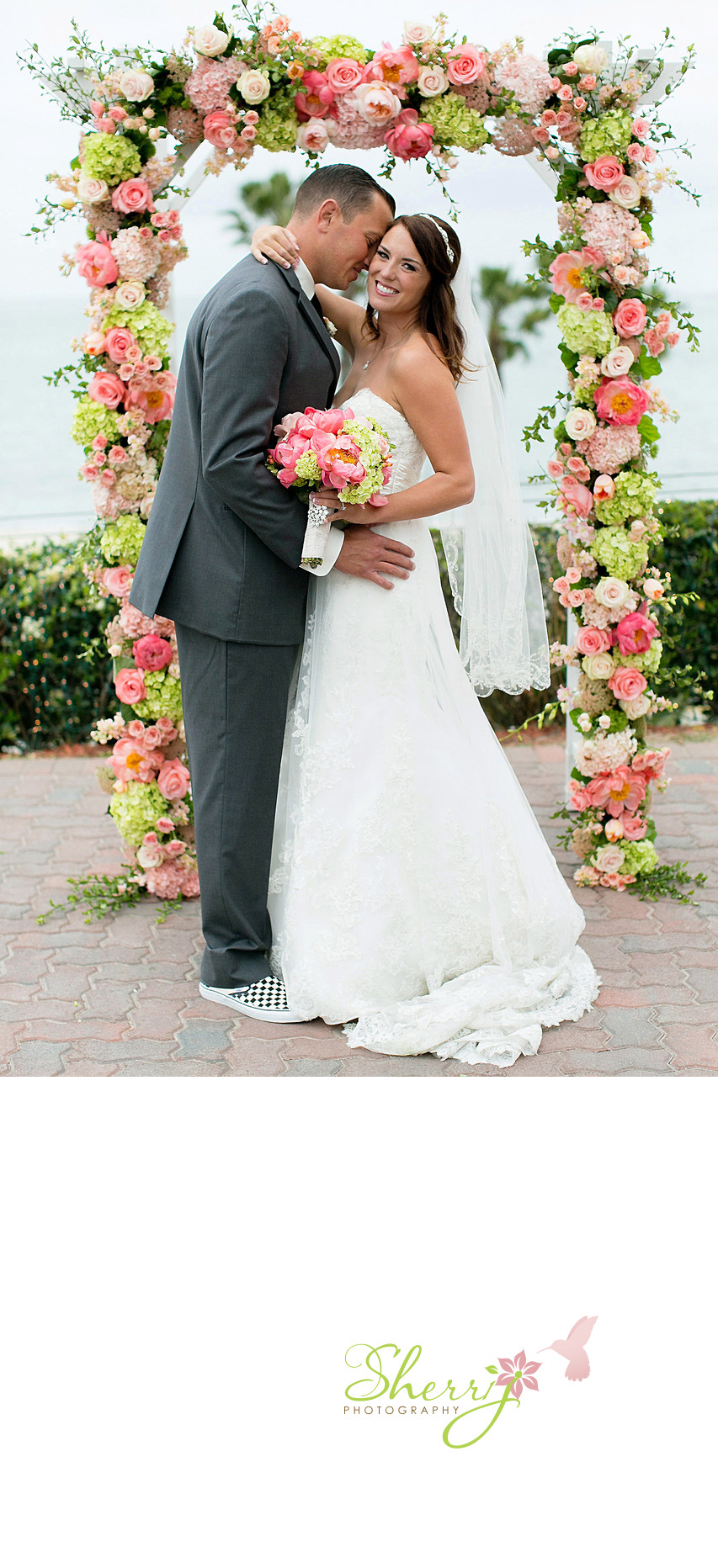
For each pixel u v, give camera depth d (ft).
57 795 16.71
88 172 11.08
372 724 10.18
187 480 10.05
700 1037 10.03
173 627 12.27
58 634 18.45
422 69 10.95
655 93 11.53
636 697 12.59
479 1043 9.79
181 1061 9.73
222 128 11.06
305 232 9.80
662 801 16.03
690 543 18.79
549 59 11.28
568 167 11.61
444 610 10.73
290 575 10.05
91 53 10.96
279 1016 10.43
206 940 10.81
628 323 11.64
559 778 17.06
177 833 13.07
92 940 12.15
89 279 11.49
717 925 12.24
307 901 10.26
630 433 12.00
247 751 10.16
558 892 11.07
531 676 11.64
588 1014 10.50
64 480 57.67
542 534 18.92
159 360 11.59
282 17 10.82
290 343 9.50
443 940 10.29
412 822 10.19
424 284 9.64
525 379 70.28
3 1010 10.67
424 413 9.72
